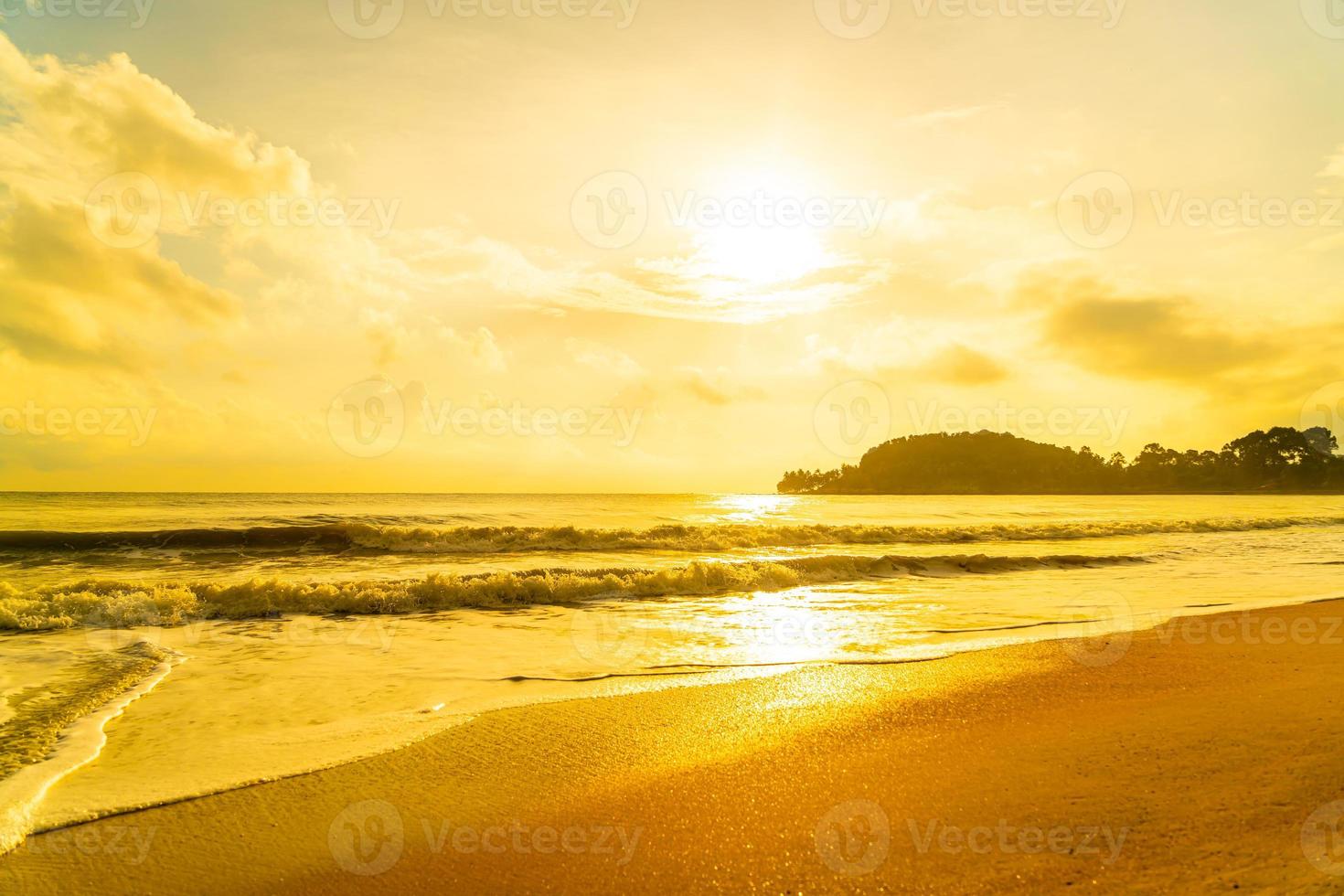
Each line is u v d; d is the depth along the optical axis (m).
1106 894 3.16
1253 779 4.31
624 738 5.62
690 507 55.41
